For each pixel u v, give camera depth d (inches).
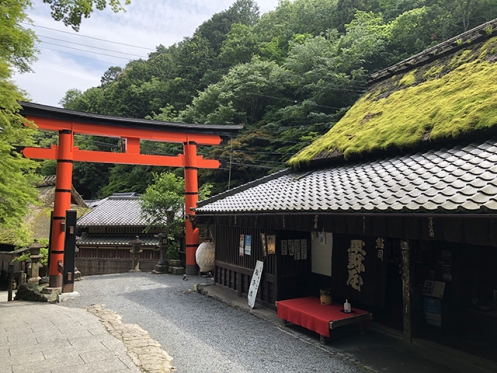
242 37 1326.3
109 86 1819.6
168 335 245.1
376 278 229.5
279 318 275.6
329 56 879.7
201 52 1411.2
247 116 1018.7
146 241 746.2
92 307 337.7
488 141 203.3
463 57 308.3
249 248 340.5
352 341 223.5
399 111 300.5
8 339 234.4
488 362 173.8
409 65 368.8
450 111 237.3
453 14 821.2
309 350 213.6
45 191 799.7
